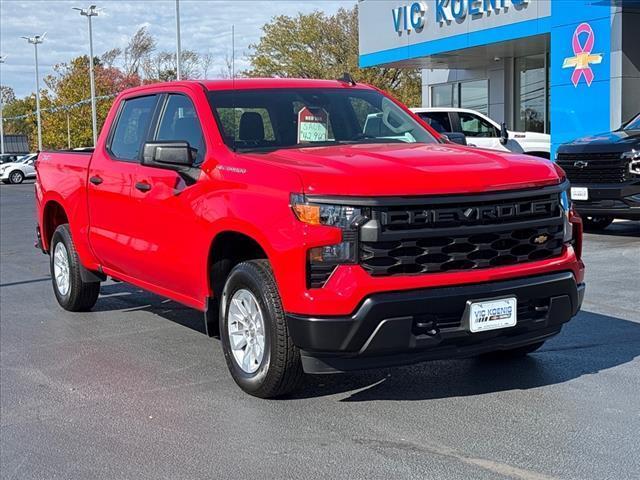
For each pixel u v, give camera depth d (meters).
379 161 4.84
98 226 7.12
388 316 4.46
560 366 5.70
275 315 4.82
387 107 6.46
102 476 4.17
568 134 18.33
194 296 5.87
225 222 5.14
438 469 4.05
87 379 5.90
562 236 5.00
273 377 4.93
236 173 5.19
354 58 51.25
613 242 11.59
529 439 4.39
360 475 4.02
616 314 7.14
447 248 4.61
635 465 4.02
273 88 6.20
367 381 5.52
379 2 25.41
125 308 8.35
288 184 4.69
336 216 4.48
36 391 5.66
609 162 11.50
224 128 5.71
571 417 4.70
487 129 18.25
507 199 4.73
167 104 6.42
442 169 4.71
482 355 6.00
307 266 4.56
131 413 5.11
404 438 4.48
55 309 8.48
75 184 7.50
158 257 6.11
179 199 5.74
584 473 3.94
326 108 6.13
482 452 4.24
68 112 68.88
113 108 7.25
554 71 18.53
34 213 22.88
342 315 4.47
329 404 5.09
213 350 6.58
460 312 4.62
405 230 4.50
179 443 4.56
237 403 5.18
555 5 18.33
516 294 4.71
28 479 4.18
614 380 5.35
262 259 5.12
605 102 17.34
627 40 16.94
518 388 5.26
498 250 4.74
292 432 4.64
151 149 5.57
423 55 23.72
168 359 6.35
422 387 5.36
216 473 4.13
